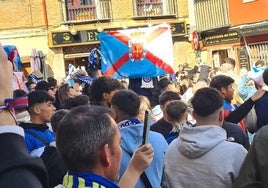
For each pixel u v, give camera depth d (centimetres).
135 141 340
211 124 334
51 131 477
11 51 1023
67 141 192
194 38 2194
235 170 317
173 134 455
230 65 906
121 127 349
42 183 133
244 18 1947
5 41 1953
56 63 2009
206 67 894
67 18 2044
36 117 458
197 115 336
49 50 2006
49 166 343
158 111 649
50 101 466
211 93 336
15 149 132
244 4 1938
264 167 284
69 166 196
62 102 786
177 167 338
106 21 2088
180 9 2222
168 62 873
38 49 1997
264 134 287
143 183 339
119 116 361
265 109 477
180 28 2205
